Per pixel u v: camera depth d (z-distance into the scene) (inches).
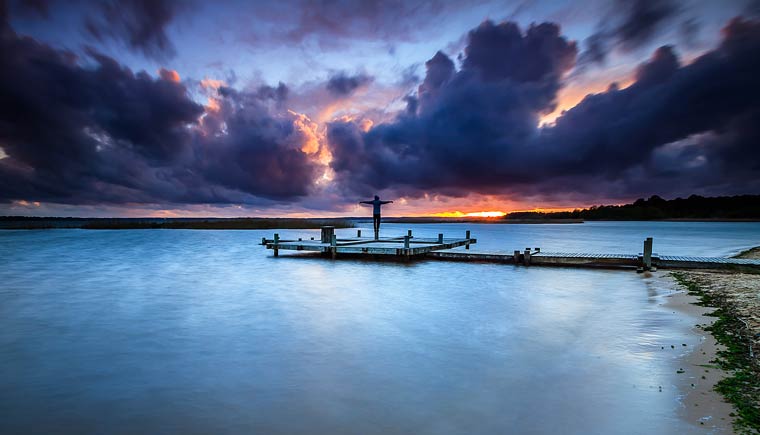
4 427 214.8
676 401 225.6
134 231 3132.4
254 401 241.9
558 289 620.7
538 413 219.9
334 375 281.0
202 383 270.4
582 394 241.4
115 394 254.7
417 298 557.9
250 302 537.3
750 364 273.4
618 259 839.7
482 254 972.6
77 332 397.4
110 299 560.7
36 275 794.8
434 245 1073.5
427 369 289.9
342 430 206.5
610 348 326.0
